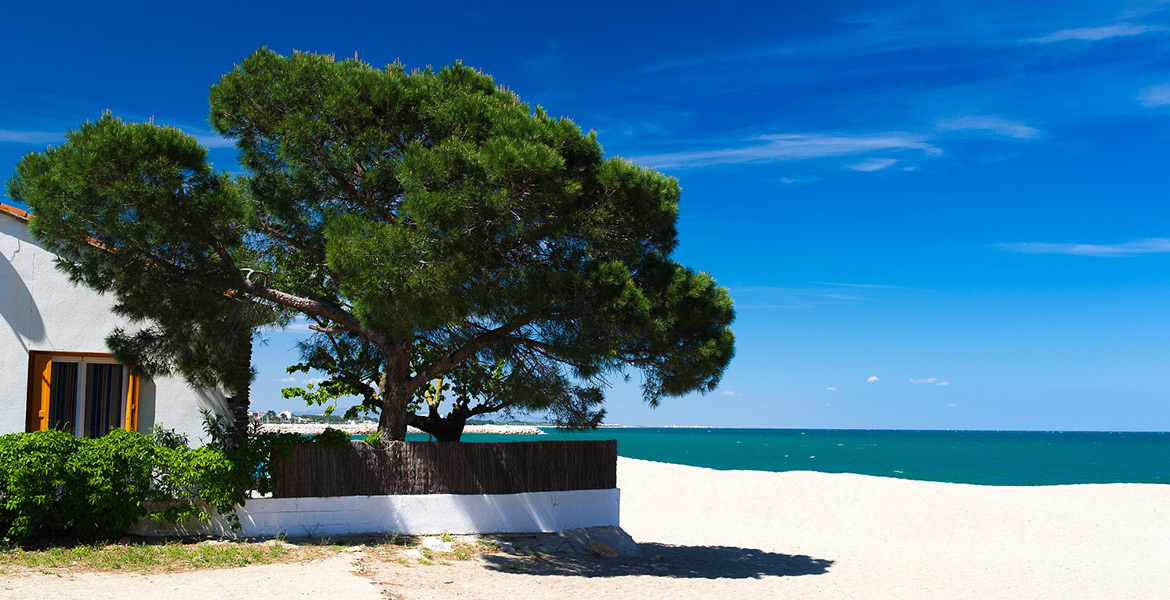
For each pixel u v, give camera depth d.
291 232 11.83
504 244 10.55
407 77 11.30
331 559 10.09
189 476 10.52
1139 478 51.81
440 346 12.21
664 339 11.25
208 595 7.88
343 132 10.88
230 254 11.20
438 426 14.42
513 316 10.98
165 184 9.46
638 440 148.62
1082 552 16.66
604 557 12.74
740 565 13.36
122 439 10.41
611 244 11.09
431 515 12.16
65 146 9.65
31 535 9.66
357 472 11.78
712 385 12.45
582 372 11.41
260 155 11.46
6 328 11.93
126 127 9.54
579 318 10.98
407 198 9.62
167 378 12.75
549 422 13.11
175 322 10.69
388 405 12.33
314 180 11.12
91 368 12.80
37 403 12.13
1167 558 15.62
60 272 12.41
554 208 10.34
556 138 10.45
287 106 10.86
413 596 8.65
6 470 9.38
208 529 10.88
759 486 25.12
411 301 9.16
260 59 10.93
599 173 10.52
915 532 19.95
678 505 23.56
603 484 13.99
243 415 13.59
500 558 11.45
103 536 10.08
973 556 15.59
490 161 9.42
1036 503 24.77
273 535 11.09
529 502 13.00
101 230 9.73
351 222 9.43
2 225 12.08
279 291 11.63
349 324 11.66
